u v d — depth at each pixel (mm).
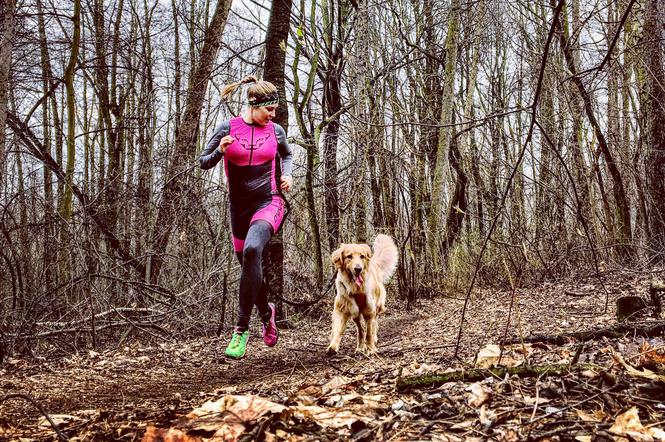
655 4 11023
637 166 12695
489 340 5633
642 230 13242
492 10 14516
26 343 6910
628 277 9867
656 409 2518
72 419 3518
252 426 2592
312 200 12047
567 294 9062
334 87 14992
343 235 14305
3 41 6070
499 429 2443
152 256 8945
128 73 15203
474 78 16766
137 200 9516
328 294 11758
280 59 9633
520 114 14828
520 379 3162
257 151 4680
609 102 13047
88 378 5574
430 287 12875
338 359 6324
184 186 9180
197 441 2496
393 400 3172
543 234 12656
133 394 4895
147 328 8188
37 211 8188
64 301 7957
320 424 2707
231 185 4758
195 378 5656
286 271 11430
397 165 12766
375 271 7320
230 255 8953
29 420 3662
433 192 14367
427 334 7551
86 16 13766
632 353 3703
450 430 2508
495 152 15273
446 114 14672
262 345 8000
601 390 2697
